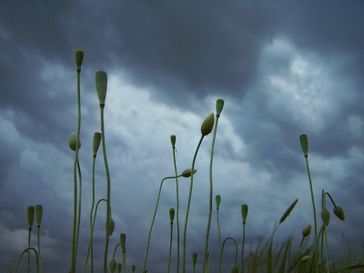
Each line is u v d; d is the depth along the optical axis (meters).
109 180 0.20
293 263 0.34
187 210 0.28
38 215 0.29
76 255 0.20
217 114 0.27
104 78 0.21
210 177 0.27
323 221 0.30
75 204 0.21
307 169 0.30
